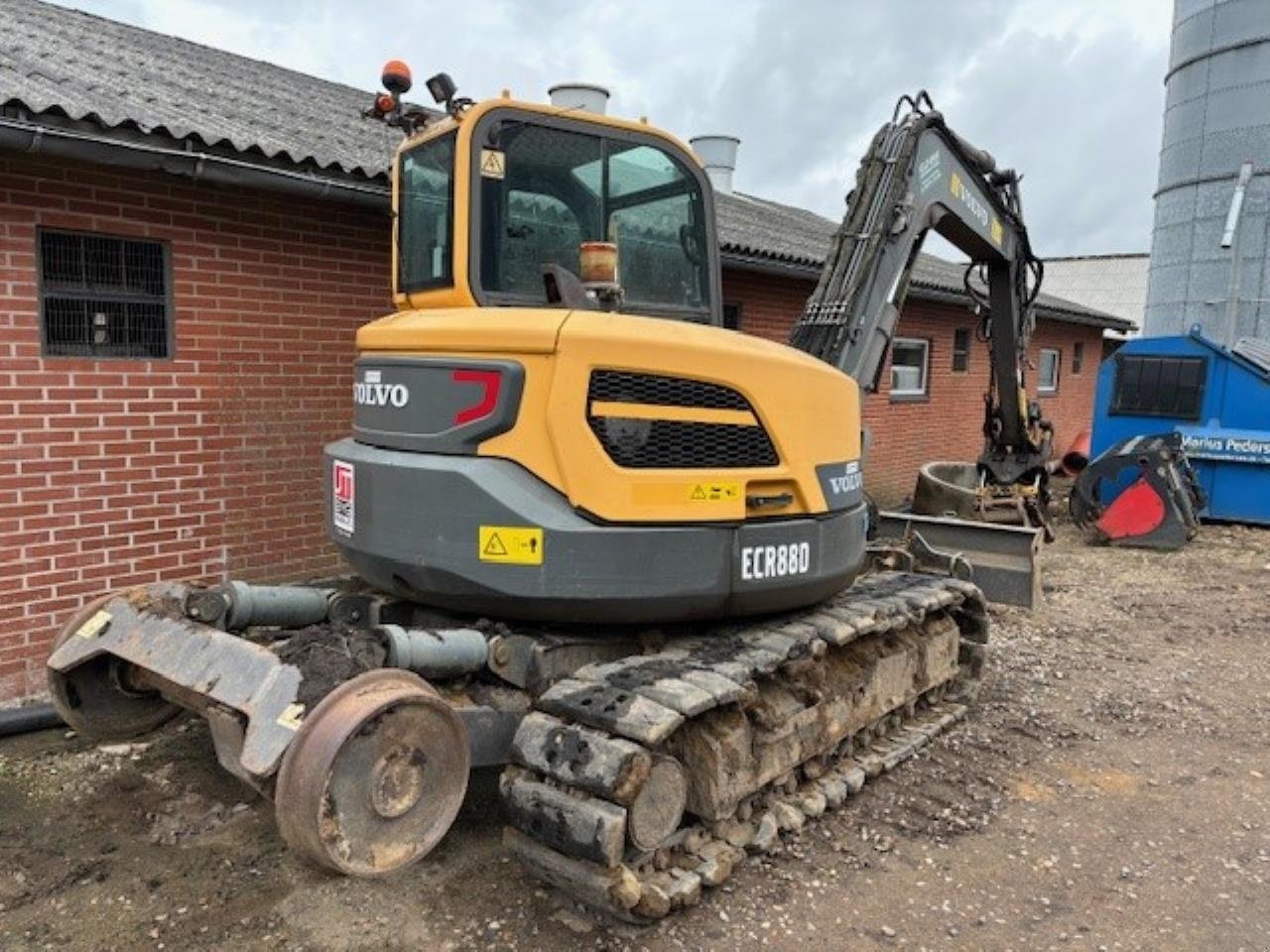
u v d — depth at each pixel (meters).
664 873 3.47
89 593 5.15
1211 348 11.52
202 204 5.43
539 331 3.41
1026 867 3.84
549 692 3.46
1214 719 5.48
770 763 3.89
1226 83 17.89
